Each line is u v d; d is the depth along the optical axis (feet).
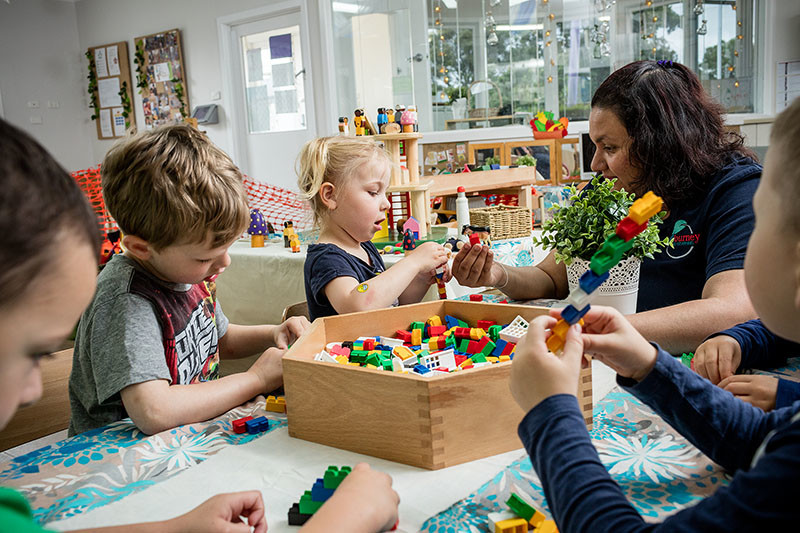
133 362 2.96
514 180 9.55
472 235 4.59
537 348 1.87
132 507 2.16
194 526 1.85
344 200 4.80
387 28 15.10
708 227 4.17
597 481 1.57
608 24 15.43
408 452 2.37
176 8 18.72
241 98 17.84
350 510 1.77
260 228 8.29
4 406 1.32
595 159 4.64
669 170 4.23
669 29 17.19
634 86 4.27
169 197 2.99
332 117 15.34
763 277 1.58
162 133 3.17
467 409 2.36
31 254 1.25
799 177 1.44
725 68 18.20
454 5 15.14
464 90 15.64
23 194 1.25
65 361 4.17
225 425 2.89
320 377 2.56
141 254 3.21
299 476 2.33
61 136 22.41
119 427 2.94
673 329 3.32
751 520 1.28
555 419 1.73
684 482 2.14
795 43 18.25
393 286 4.25
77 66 22.61
